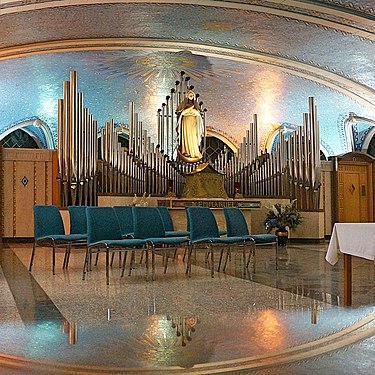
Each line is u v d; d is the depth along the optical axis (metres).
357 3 9.23
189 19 10.11
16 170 12.80
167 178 11.86
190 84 14.08
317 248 10.89
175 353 2.92
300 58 11.97
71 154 10.70
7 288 5.26
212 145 16.47
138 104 14.92
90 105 14.79
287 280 5.83
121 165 11.36
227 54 11.93
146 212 6.39
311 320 3.73
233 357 2.84
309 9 9.49
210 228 6.48
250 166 12.67
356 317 3.83
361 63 11.64
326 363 2.71
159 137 12.70
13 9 9.12
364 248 3.99
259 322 3.68
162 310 4.12
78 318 3.84
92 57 11.97
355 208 14.64
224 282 5.66
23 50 11.16
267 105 14.84
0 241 12.55
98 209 6.02
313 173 12.68
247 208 11.77
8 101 13.80
